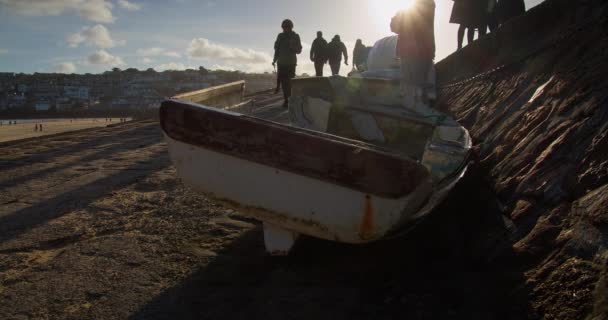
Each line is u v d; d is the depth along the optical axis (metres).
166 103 3.08
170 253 3.41
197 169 3.16
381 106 6.90
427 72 7.57
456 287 2.71
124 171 6.25
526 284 2.43
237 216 4.25
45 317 2.54
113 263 3.23
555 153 3.26
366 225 2.84
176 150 3.17
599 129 2.96
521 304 2.34
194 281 2.97
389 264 3.20
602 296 1.96
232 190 3.13
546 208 2.88
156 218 4.22
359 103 6.90
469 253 3.14
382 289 2.84
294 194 2.95
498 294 2.52
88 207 4.57
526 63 5.84
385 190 2.68
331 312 2.57
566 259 2.36
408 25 7.27
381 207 2.75
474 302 2.51
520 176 3.51
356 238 2.93
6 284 2.94
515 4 9.05
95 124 112.81
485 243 3.11
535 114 4.21
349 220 2.86
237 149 2.97
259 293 2.81
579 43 4.48
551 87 4.35
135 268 3.15
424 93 7.46
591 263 2.19
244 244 3.59
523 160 3.68
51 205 4.66
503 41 7.48
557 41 5.02
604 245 2.18
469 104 7.75
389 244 3.54
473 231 3.44
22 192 5.16
